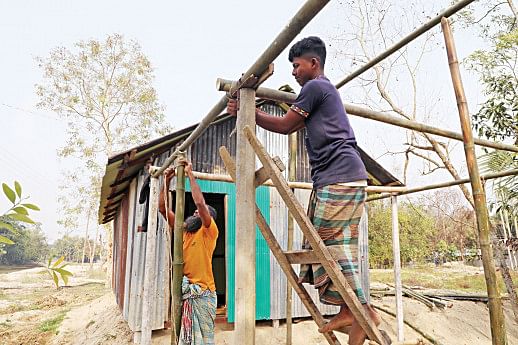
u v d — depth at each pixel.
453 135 3.89
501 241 8.74
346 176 2.19
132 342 7.84
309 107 2.30
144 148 7.14
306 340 7.90
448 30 2.32
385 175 8.55
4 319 12.38
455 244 26.66
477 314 10.30
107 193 9.22
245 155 2.54
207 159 8.28
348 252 2.15
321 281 2.19
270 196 8.66
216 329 7.81
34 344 9.90
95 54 21.36
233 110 2.79
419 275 19.84
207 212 4.21
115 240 14.35
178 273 3.77
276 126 2.44
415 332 8.97
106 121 21.81
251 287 2.41
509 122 8.70
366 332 2.02
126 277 9.02
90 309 13.06
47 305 15.02
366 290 9.10
